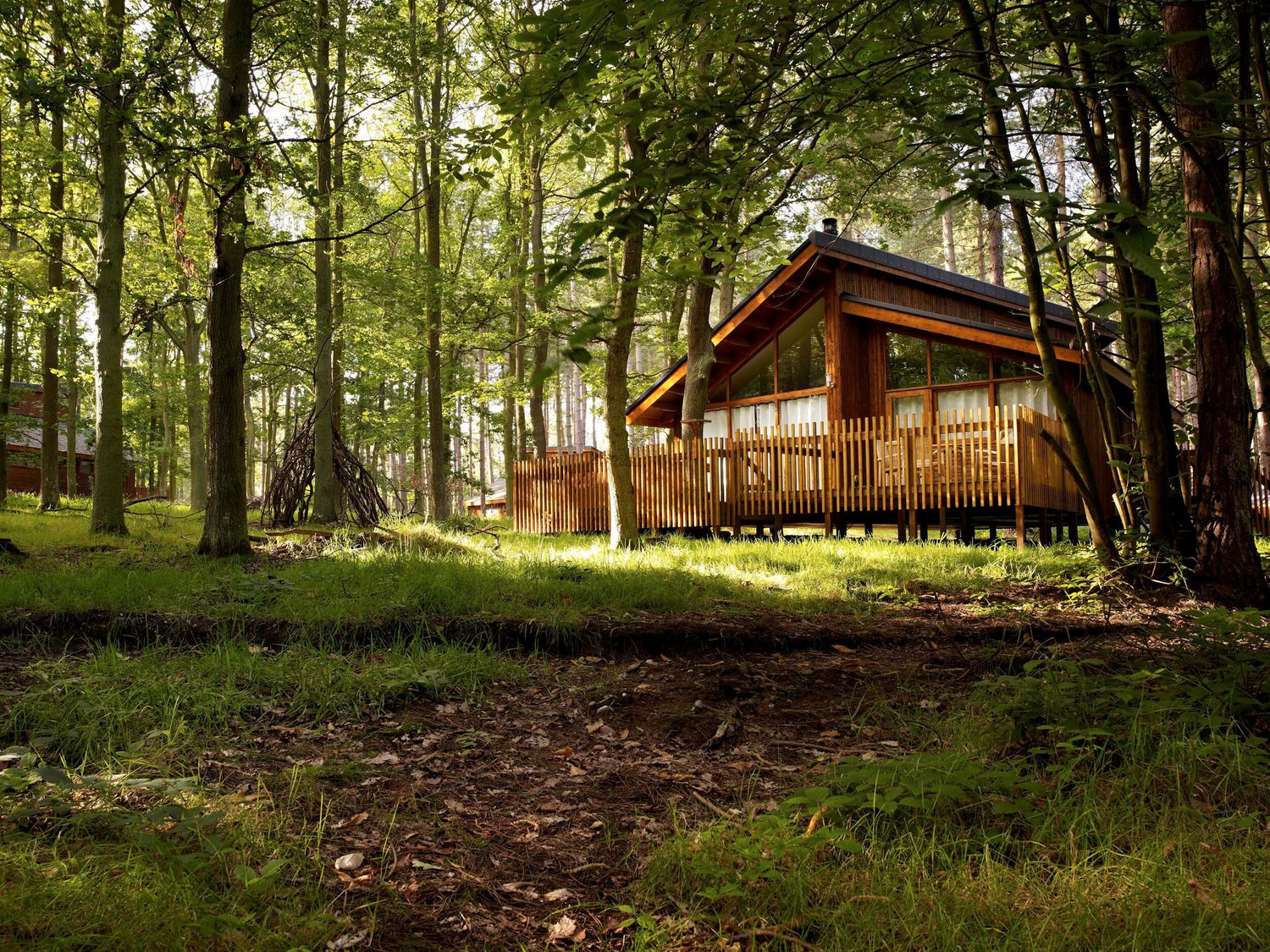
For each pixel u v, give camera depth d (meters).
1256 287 7.14
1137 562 7.56
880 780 3.30
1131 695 3.95
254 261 15.91
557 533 16.86
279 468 15.35
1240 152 6.09
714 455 14.84
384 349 18.28
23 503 20.58
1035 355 14.43
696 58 7.36
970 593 7.96
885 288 16.56
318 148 15.31
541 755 4.30
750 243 7.57
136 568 8.64
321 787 3.70
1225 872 2.65
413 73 15.22
